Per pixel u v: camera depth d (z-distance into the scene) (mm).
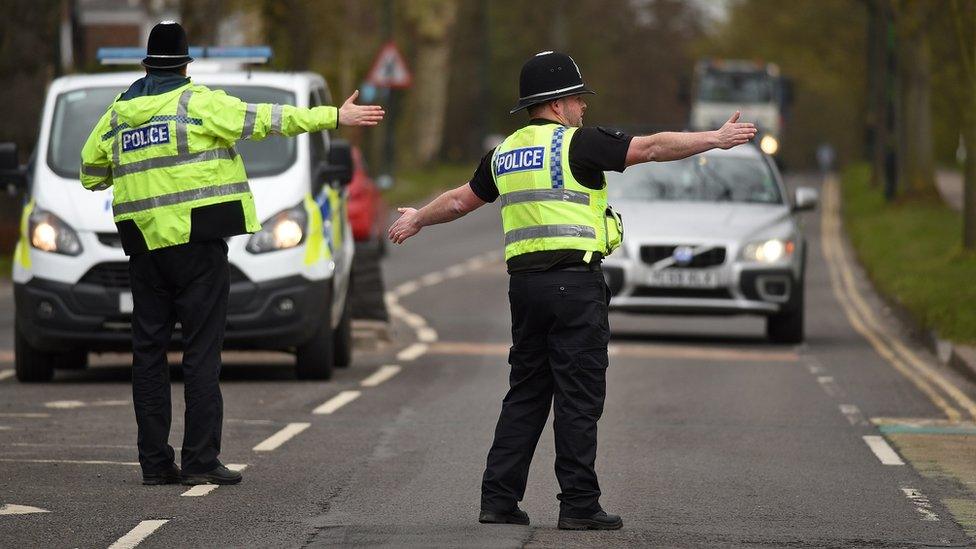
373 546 18594
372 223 74250
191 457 22766
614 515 20047
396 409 31031
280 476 23625
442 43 181500
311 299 34312
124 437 27172
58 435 27359
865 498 22422
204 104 22500
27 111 76125
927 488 23281
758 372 38156
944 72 95812
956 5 61062
